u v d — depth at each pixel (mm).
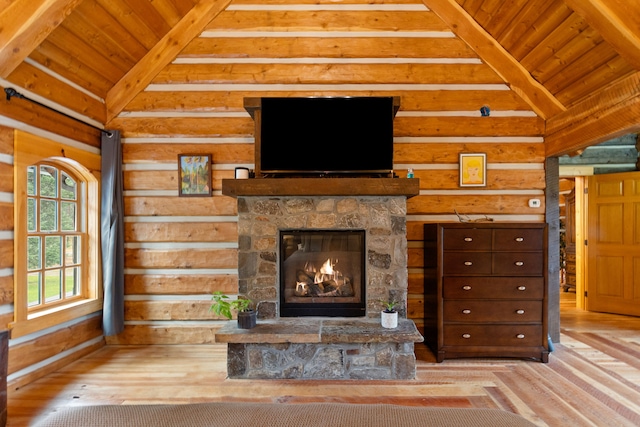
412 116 3863
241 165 3859
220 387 2801
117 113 3820
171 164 3859
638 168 4992
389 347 2941
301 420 1097
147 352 3555
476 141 3875
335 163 3406
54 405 2541
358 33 3795
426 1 3715
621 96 2895
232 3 3770
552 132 3713
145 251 3816
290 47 3791
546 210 3820
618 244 4887
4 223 2699
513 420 1101
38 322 2938
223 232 3822
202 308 3814
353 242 3414
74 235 3520
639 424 2295
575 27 2957
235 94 3826
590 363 3227
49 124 3100
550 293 3746
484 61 3793
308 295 3367
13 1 2484
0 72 2623
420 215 3885
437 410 1167
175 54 3777
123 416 1109
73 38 3039
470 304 3289
